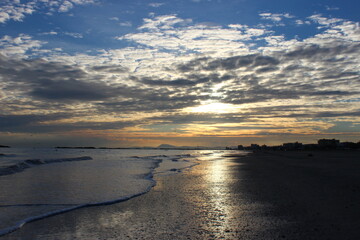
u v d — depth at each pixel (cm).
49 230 605
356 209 784
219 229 615
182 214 750
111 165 2759
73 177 1606
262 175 1762
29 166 2452
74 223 661
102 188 1188
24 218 690
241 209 801
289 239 543
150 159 4466
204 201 923
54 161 3247
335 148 13888
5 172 1788
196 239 552
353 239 537
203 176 1741
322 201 899
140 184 1330
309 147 14788
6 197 956
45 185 1263
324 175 1695
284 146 17138
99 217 717
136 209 808
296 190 1125
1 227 612
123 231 603
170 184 1353
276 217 709
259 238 552
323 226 625
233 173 1931
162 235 577
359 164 2827
